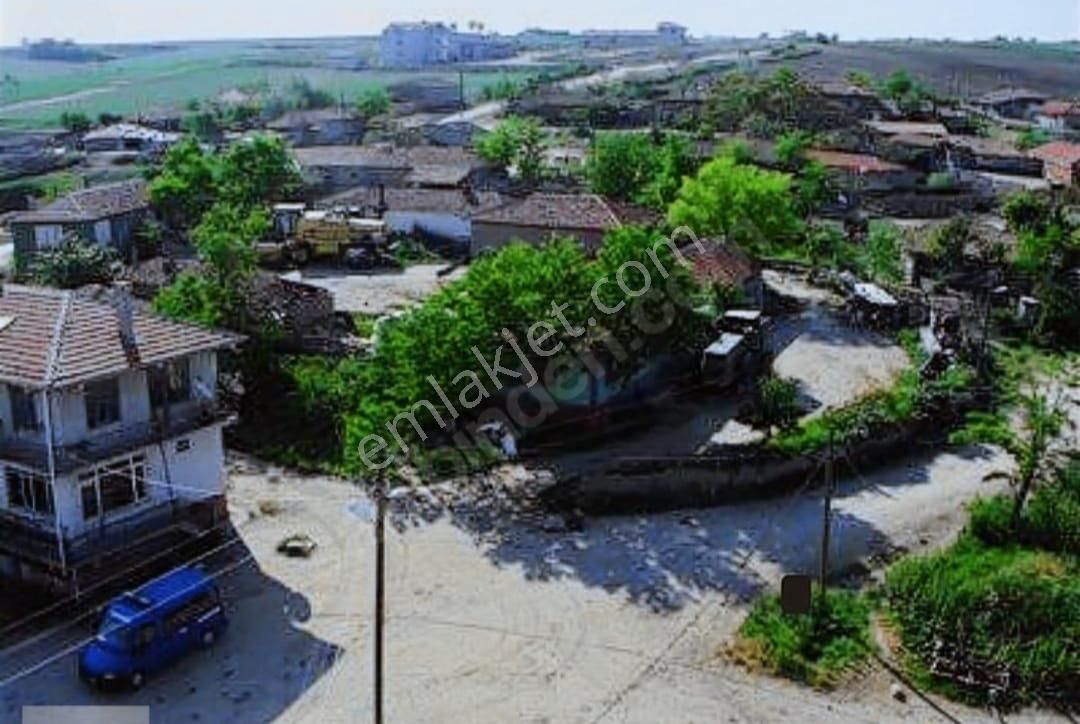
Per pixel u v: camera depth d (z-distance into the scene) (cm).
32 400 3312
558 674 3073
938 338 5781
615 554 3750
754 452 4300
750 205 6375
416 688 2994
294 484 4225
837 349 5812
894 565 3656
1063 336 6153
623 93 17562
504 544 3791
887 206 9825
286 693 2969
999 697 3000
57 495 3291
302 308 5528
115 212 7925
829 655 3175
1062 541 3831
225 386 4650
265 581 3528
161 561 3547
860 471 4466
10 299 3625
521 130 10831
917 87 16538
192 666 3081
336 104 18400
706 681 3052
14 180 11988
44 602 3384
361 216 8119
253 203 8425
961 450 4703
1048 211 7588
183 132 15038
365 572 3591
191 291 4900
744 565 3700
